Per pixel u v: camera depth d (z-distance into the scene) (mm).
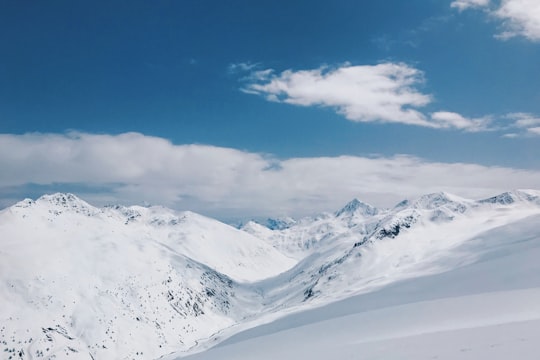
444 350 40031
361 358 44438
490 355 35188
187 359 93562
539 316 53688
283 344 79750
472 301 75625
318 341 73188
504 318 56094
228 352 86062
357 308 148375
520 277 112375
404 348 45250
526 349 35281
